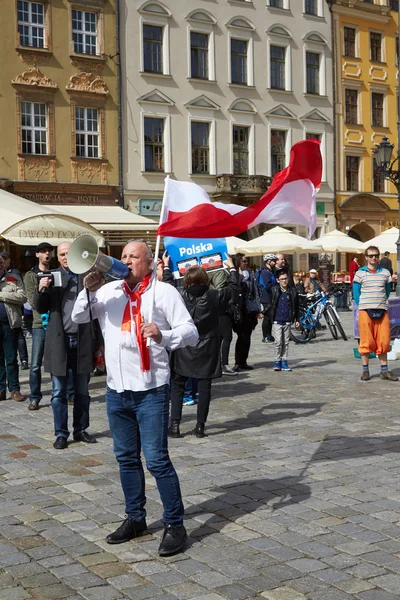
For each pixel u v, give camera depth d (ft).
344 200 126.00
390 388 34.42
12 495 18.44
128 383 14.55
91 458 22.06
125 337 14.51
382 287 36.63
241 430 25.70
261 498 17.95
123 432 15.14
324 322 74.33
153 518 16.57
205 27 108.88
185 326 14.67
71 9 96.89
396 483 19.13
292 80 119.55
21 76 93.20
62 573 13.58
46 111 95.55
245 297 40.34
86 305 14.90
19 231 49.88
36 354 30.04
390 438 24.17
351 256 127.95
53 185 95.81
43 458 22.12
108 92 100.17
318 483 19.17
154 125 105.29
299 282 68.49
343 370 40.78
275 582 13.10
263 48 115.44
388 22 131.64
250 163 114.62
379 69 130.72
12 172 93.20
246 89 113.70
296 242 80.48
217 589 12.85
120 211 96.73
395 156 133.39
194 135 109.29
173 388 24.95
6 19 91.97
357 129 128.26
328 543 14.94
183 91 107.14
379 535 15.38
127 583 13.15
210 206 21.70
